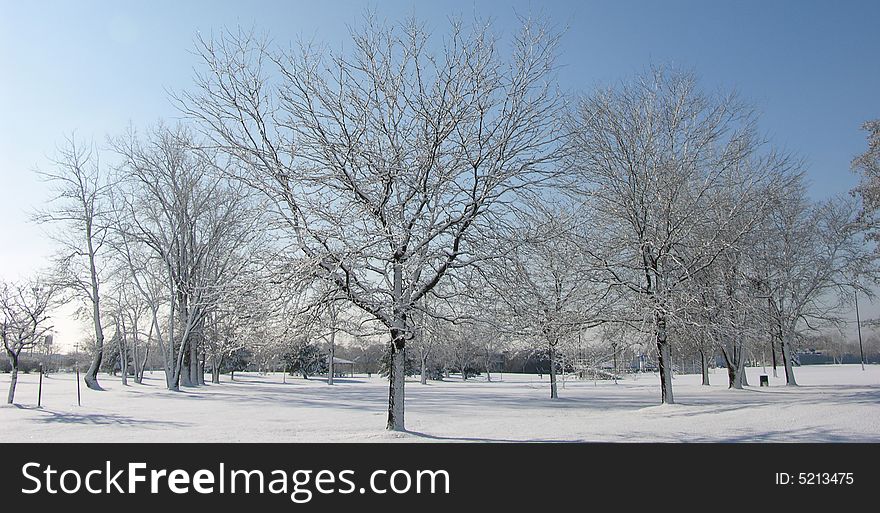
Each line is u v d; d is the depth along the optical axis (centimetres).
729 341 3050
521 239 1617
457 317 1647
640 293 2422
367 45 1692
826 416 1662
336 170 1567
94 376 4059
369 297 1554
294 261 1536
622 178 2531
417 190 1584
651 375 7300
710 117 2622
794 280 3838
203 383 5641
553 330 2203
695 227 2558
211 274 4069
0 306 2736
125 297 4916
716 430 1559
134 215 4138
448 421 1991
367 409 2655
